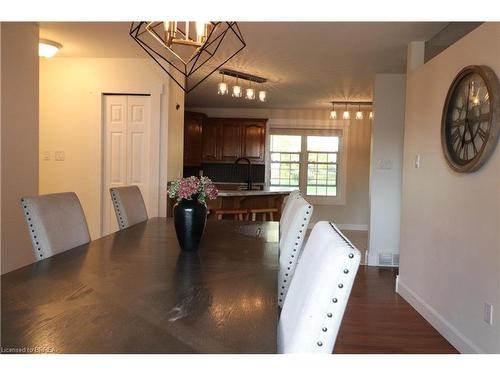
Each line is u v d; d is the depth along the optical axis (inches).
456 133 111.9
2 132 126.7
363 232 320.2
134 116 195.2
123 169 196.1
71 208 91.0
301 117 331.3
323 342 37.0
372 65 185.5
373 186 204.4
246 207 229.6
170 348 39.2
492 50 95.2
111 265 70.6
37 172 145.6
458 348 110.2
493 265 93.2
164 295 55.1
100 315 47.3
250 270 68.5
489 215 95.2
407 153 155.8
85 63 191.8
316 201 337.7
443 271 121.0
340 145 334.0
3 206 127.6
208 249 85.1
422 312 137.0
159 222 120.4
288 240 82.7
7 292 55.2
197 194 83.4
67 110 193.5
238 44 157.8
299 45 157.6
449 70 119.0
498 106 91.3
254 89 246.5
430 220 131.6
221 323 45.5
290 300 48.4
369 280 180.5
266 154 329.1
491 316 93.7
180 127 212.4
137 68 191.3
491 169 94.6
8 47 128.8
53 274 64.4
